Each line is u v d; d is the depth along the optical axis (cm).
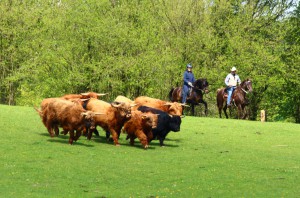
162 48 5384
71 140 1841
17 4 5366
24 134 1989
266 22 5575
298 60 5438
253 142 2261
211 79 5388
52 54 5122
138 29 5162
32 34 5269
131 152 1797
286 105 6097
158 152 1839
